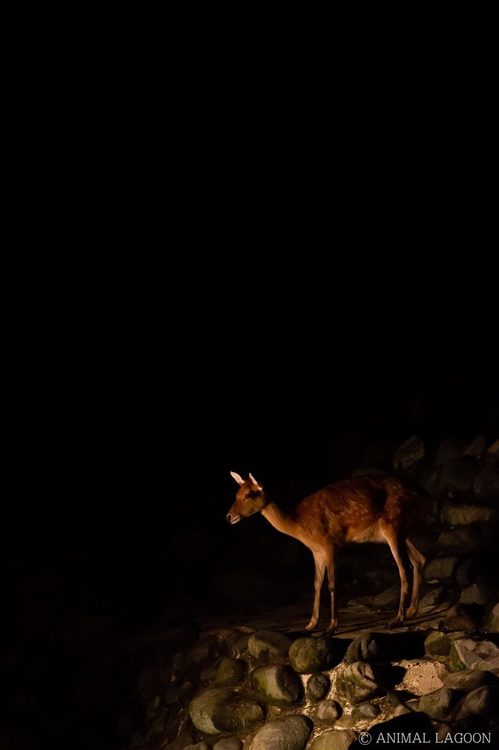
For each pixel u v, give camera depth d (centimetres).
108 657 917
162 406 1349
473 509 899
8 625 986
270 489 1143
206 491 1155
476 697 612
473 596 735
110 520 1132
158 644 891
